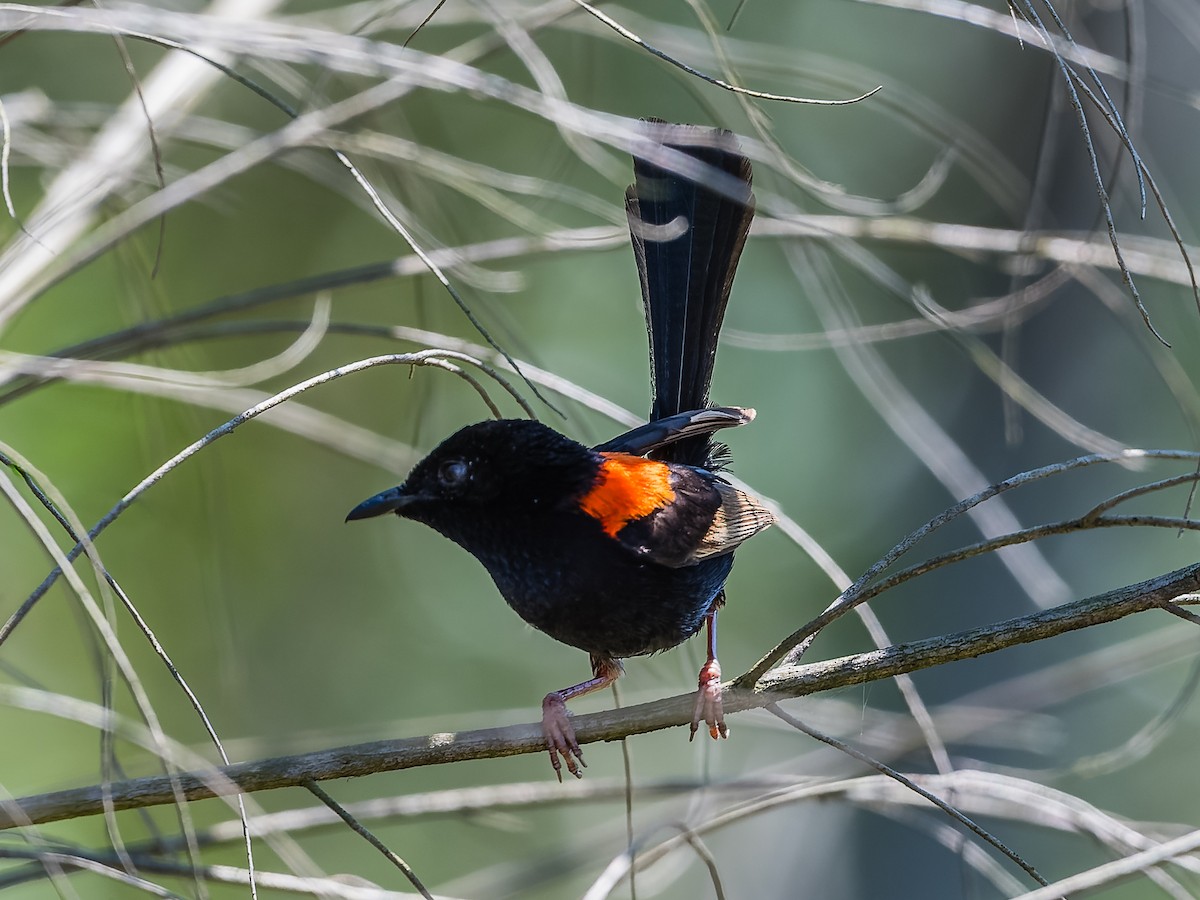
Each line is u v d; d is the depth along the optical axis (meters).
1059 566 14.24
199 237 15.92
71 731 13.57
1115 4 12.91
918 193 9.19
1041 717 11.42
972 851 8.09
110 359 8.42
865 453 17.39
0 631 5.46
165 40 6.84
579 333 17.69
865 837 15.35
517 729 7.40
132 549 14.06
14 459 5.85
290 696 16.48
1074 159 13.99
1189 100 8.76
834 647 15.98
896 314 15.15
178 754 6.74
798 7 15.88
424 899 6.16
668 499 8.18
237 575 16.02
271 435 16.64
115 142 9.16
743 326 17.61
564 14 9.12
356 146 8.65
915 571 6.43
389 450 10.41
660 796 9.50
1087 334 14.24
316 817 7.91
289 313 13.57
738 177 8.68
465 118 14.70
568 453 8.00
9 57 13.22
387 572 17.75
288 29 7.73
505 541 8.03
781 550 17.03
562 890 13.12
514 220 8.76
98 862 6.20
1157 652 11.30
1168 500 14.16
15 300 8.33
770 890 15.91
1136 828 7.91
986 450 14.69
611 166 9.52
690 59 9.67
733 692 7.16
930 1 7.66
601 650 8.38
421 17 9.84
